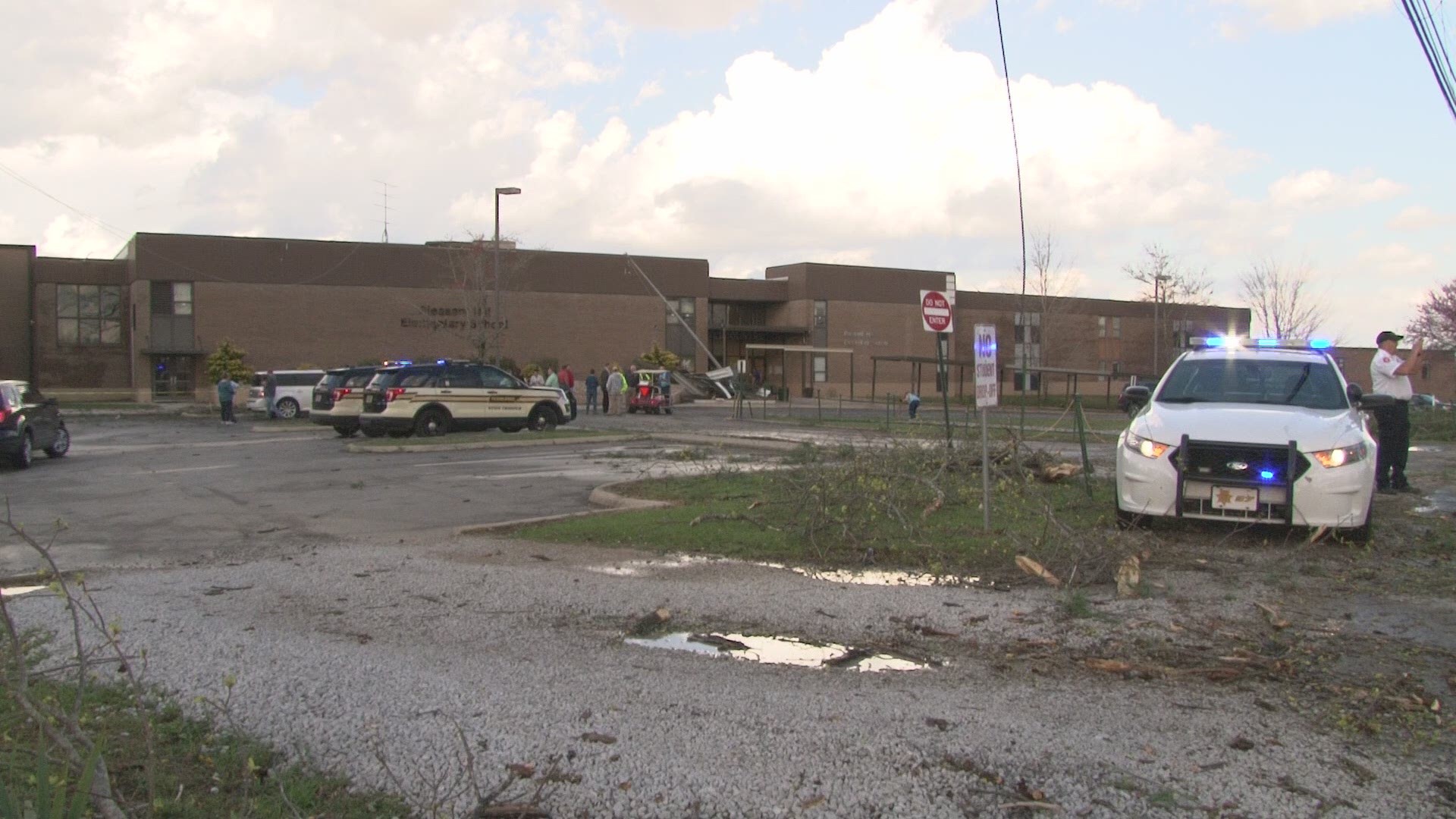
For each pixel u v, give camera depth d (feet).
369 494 44.14
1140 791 12.84
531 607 22.30
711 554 27.81
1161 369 204.33
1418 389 194.90
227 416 108.06
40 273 166.91
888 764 13.60
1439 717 15.34
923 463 38.63
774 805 12.50
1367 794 12.80
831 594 23.27
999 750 14.06
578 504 40.29
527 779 13.21
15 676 15.84
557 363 172.35
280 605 22.39
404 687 16.65
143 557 29.53
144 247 157.99
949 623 20.75
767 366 220.64
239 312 163.02
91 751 10.01
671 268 197.77
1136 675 17.38
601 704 15.87
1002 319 228.63
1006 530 28.60
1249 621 20.66
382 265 171.01
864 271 215.10
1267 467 28.09
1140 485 29.30
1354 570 25.32
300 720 15.20
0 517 37.86
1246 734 14.70
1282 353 34.27
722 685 16.92
